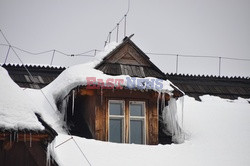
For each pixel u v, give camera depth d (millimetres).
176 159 15531
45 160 13938
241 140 16766
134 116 16469
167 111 17453
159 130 17125
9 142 13516
